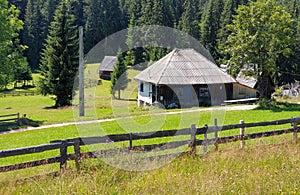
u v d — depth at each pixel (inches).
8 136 740.0
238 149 411.8
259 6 1216.8
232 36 1280.8
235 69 1270.9
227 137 421.1
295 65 2081.7
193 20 1951.3
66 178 303.9
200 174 317.4
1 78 1042.7
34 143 598.5
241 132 430.6
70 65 1433.3
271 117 911.0
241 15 1238.9
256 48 1218.0
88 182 290.7
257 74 1277.1
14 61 1090.7
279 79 2139.5
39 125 912.3
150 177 310.5
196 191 269.3
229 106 1242.0
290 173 311.9
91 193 268.5
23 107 1512.1
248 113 1013.8
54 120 991.6
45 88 1446.9
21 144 592.4
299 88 2055.9
